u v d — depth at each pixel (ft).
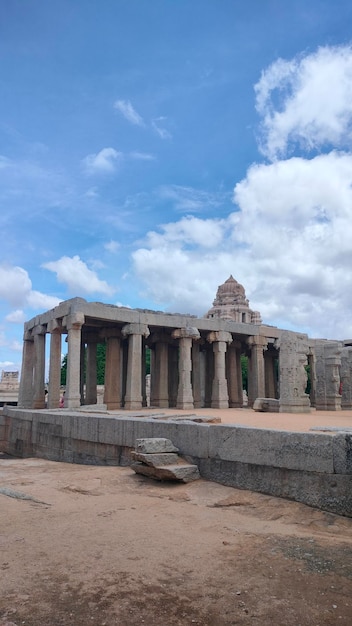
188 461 40.83
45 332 110.93
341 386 110.22
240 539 24.67
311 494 30.96
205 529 26.53
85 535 24.91
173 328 118.01
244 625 15.84
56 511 30.14
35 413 75.15
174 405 130.21
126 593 18.02
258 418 67.05
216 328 116.67
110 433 53.26
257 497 33.24
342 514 29.12
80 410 80.43
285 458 32.89
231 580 19.36
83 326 112.78
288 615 16.53
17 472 48.65
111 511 30.37
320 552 22.76
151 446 40.93
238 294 229.04
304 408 86.33
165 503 32.96
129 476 41.81
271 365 147.43
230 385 131.23
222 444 37.99
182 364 110.22
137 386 101.81
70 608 16.79
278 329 130.62
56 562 20.97
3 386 186.39
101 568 20.36
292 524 28.14
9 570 19.97
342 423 56.13
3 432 89.40
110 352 111.65
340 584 19.08
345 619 16.30
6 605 16.88
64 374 219.82
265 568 20.65
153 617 16.26
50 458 67.51
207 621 16.06
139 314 104.37
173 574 19.88
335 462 29.96
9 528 25.94
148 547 23.13
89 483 39.86
